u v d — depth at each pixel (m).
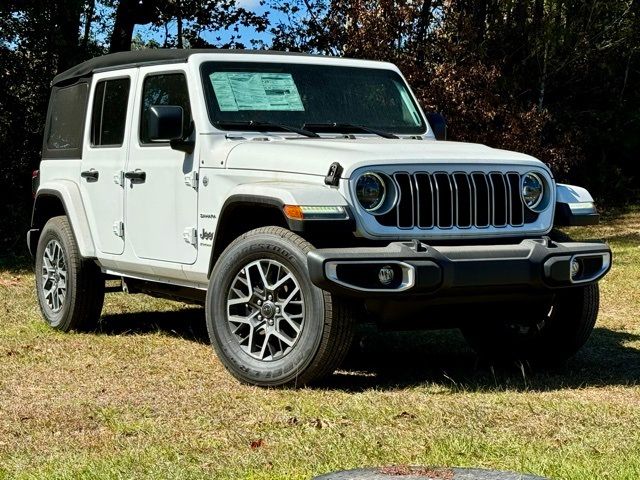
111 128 7.71
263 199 5.93
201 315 9.26
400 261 5.68
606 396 5.83
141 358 7.14
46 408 5.65
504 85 22.23
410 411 5.36
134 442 4.87
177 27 22.94
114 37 21.02
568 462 4.27
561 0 24.00
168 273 7.02
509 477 3.51
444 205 6.08
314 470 4.24
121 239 7.48
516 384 6.23
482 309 6.21
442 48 18.92
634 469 4.12
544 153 21.33
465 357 7.27
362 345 7.69
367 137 6.96
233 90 6.85
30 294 10.69
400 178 5.98
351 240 6.07
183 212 6.79
